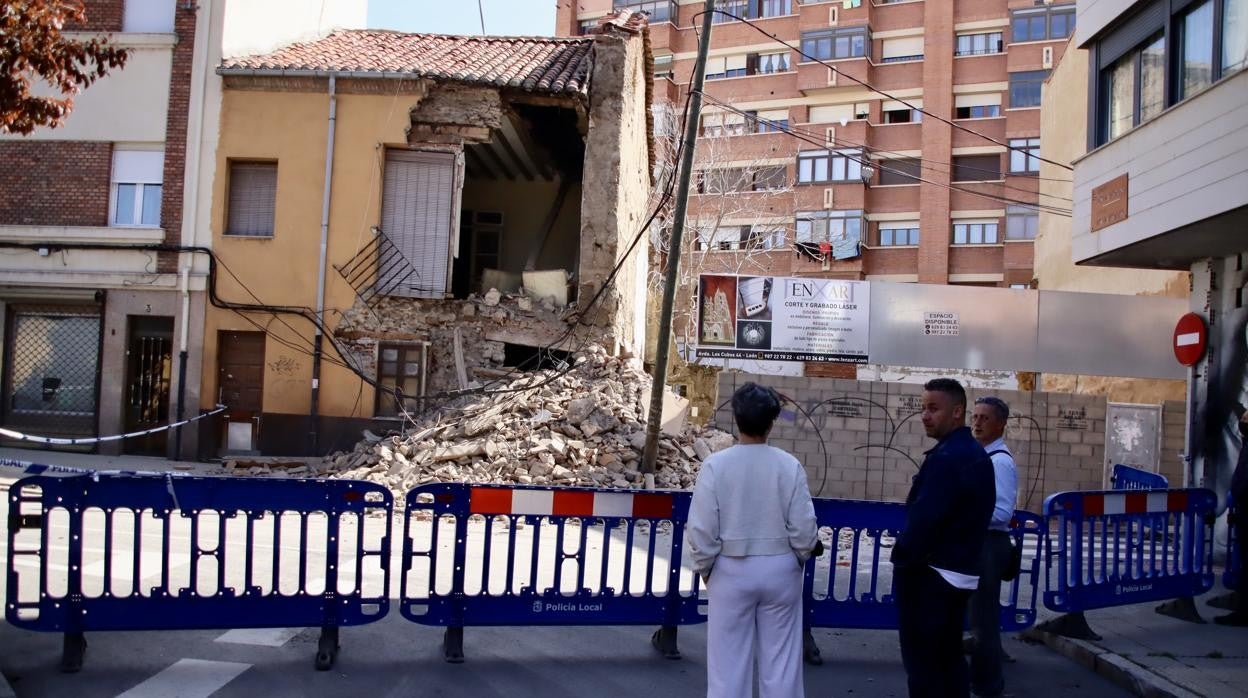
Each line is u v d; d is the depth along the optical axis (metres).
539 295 18.75
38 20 10.71
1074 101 23.33
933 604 4.58
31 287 18.41
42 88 18.31
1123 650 6.88
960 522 4.60
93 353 18.67
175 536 10.34
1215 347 12.62
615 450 14.50
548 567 9.38
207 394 17.91
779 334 17.97
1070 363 18.11
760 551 4.45
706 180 34.75
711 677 4.46
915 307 18.12
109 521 5.68
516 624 6.17
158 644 6.14
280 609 5.85
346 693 5.40
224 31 18.33
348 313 17.91
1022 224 36.62
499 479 13.63
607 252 18.34
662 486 13.78
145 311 18.20
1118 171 12.23
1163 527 7.93
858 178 38.56
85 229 18.20
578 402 15.27
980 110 38.75
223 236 18.12
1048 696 6.07
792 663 4.46
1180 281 18.17
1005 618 6.96
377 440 16.69
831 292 18.06
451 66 18.75
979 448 4.72
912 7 39.97
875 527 6.79
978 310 18.12
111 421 18.16
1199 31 10.85
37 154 18.58
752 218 39.16
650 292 30.48
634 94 20.64
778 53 42.16
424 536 11.04
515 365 18.86
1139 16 12.02
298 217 18.08
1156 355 18.08
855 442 16.56
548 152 21.45
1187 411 13.12
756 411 4.55
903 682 6.18
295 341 17.92
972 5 38.94
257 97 18.27
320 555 9.41
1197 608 8.76
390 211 18.19
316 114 18.19
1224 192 10.04
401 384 17.83
